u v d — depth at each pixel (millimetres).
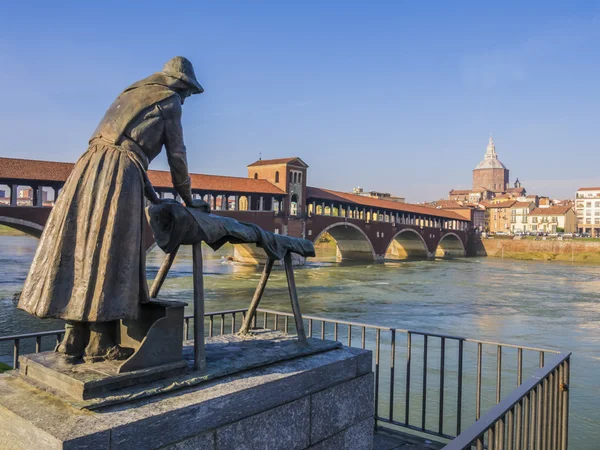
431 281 50469
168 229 3623
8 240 120688
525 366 18172
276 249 4430
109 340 3572
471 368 17766
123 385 3162
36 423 2740
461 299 37719
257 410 3492
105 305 3209
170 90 3721
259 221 60469
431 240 95000
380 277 53344
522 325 27891
